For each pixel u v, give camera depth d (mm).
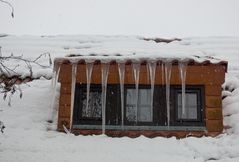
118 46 8562
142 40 9133
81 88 6590
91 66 6461
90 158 5293
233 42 8820
